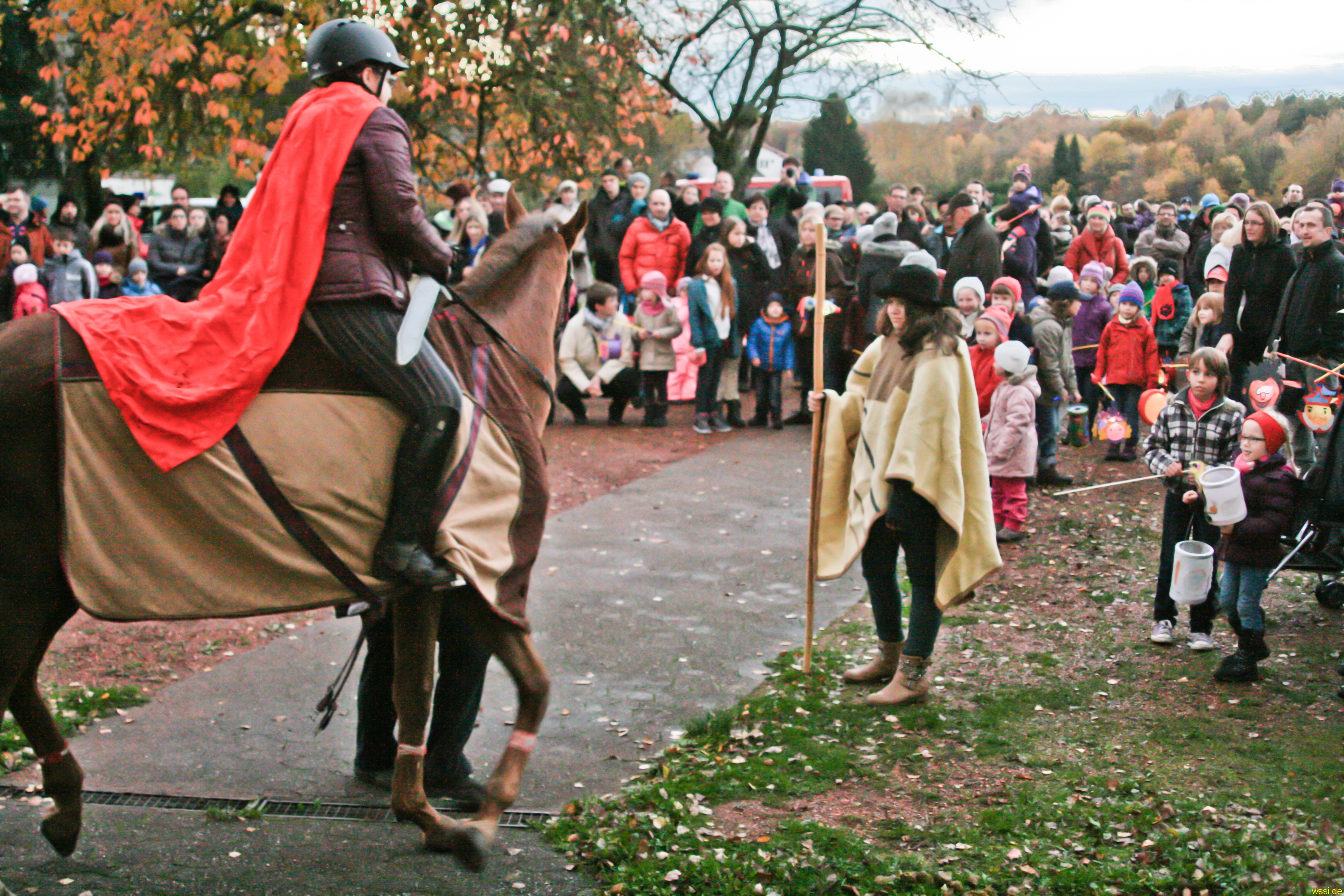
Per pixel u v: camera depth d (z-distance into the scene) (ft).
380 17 40.27
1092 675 18.86
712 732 16.60
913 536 17.52
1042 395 30.14
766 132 55.11
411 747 12.60
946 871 12.79
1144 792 14.65
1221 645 19.94
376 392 11.79
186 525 11.20
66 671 18.61
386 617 14.78
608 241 43.45
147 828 13.74
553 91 44.86
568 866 13.08
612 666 19.33
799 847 13.26
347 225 11.69
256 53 41.86
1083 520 27.45
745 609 22.08
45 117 48.37
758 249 37.96
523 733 13.01
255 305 11.31
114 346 10.94
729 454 34.50
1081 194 46.68
